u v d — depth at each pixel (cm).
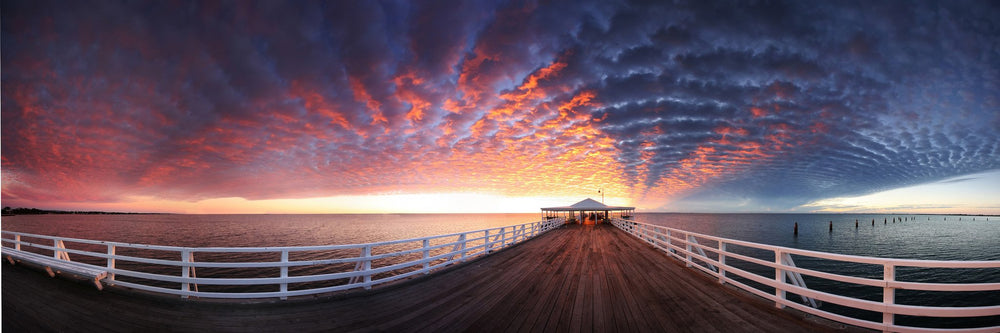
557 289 650
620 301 568
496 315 506
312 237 5200
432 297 597
